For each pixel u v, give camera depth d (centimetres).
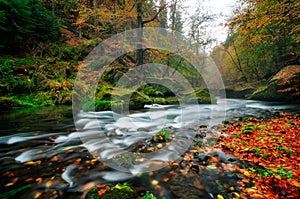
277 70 1598
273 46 1541
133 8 1185
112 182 239
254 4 766
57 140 425
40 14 1383
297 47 1280
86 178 248
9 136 457
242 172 258
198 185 231
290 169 254
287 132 450
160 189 223
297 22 844
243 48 1869
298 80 1111
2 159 312
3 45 1127
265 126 536
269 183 226
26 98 947
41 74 1085
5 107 825
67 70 1263
